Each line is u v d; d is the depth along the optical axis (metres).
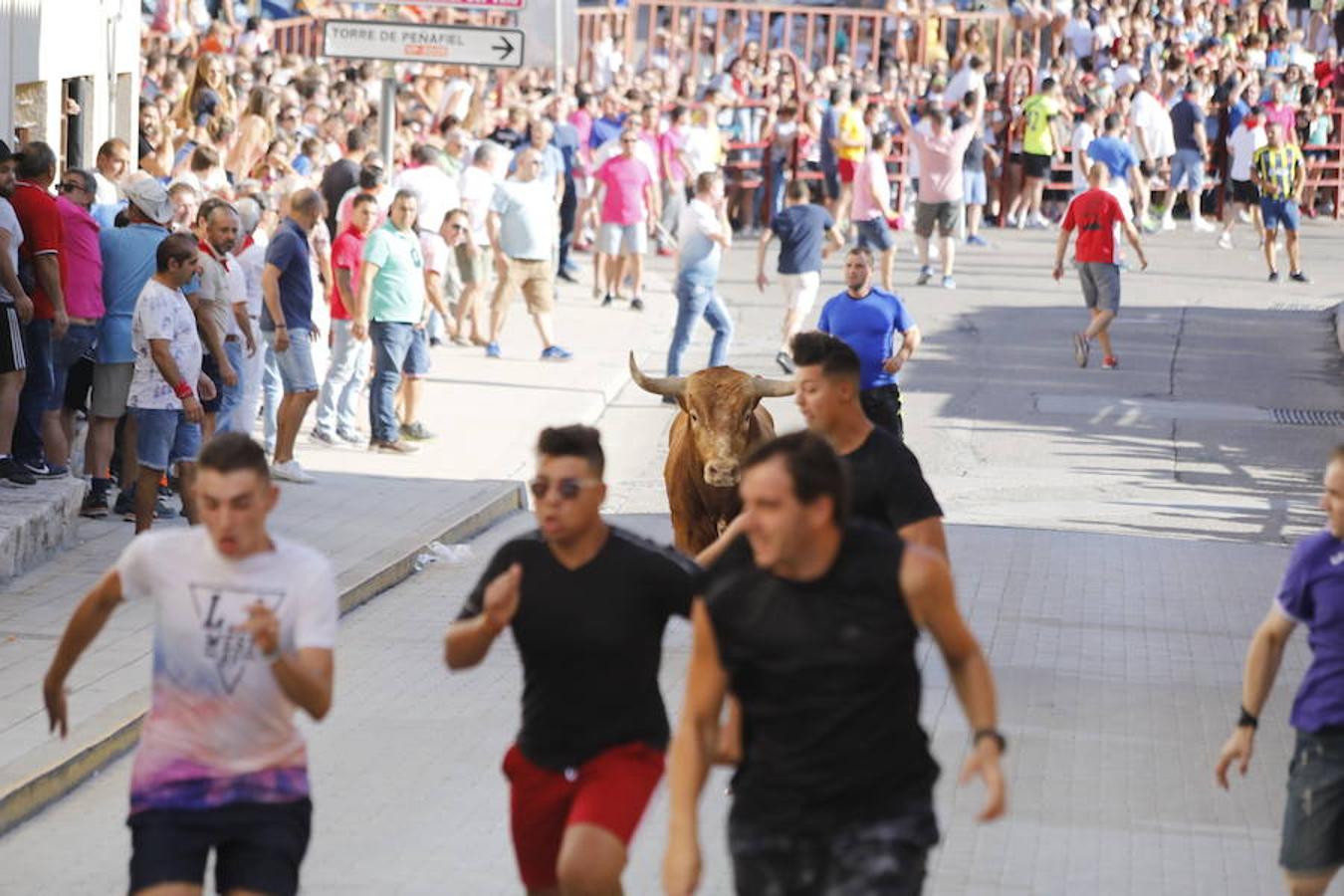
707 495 37.44
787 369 78.62
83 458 52.19
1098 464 65.31
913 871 19.48
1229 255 113.50
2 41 55.72
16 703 33.81
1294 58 136.88
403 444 61.06
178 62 83.44
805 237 77.38
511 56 65.25
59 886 27.17
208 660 21.02
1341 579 23.33
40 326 45.69
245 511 20.89
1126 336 88.56
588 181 106.75
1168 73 124.12
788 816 19.56
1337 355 85.62
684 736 19.86
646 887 27.66
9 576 42.09
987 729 19.42
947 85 124.88
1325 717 23.36
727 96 117.06
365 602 44.62
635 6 134.00
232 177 69.06
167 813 21.02
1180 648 42.66
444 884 27.56
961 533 54.38
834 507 19.33
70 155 63.84
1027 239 118.44
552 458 21.86
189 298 46.25
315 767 32.72
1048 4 134.88
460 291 79.44
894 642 19.42
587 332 84.56
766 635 19.47
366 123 89.94
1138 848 29.78
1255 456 67.44
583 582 22.06
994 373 79.81
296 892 21.16
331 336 60.91
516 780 22.70
